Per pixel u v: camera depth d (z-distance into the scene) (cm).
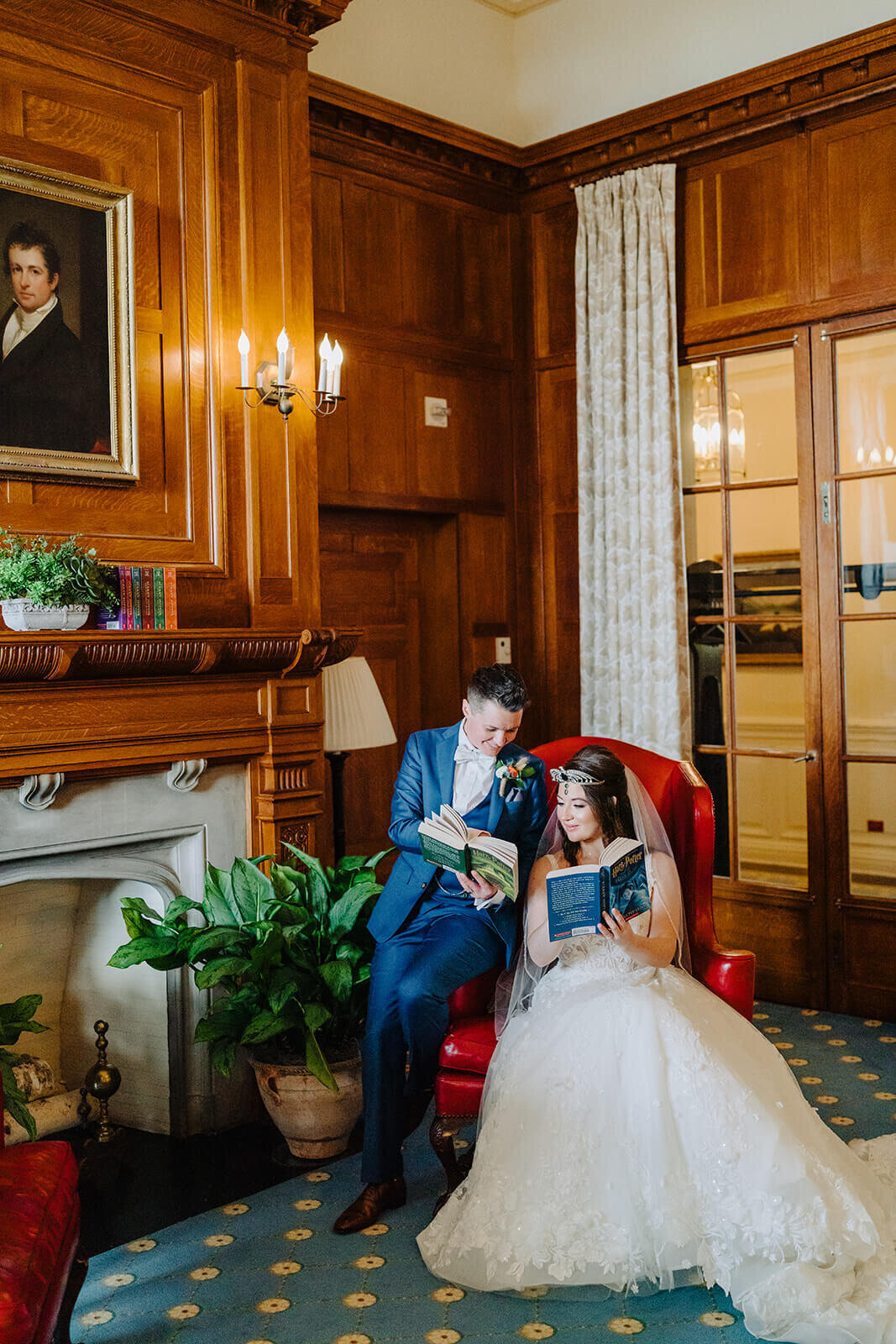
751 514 517
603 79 545
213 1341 263
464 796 338
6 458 339
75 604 338
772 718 514
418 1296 281
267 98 410
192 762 378
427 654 573
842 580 493
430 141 530
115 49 367
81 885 406
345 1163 361
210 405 395
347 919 352
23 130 347
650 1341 259
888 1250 273
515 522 591
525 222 583
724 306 517
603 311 541
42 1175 232
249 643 375
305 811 412
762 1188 265
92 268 361
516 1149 284
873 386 482
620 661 536
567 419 576
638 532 530
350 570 536
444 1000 314
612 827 316
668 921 312
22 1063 390
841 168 480
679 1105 275
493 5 561
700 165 521
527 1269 273
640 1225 272
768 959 515
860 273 478
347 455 509
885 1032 468
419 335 538
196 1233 316
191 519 391
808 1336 250
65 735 340
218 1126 390
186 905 360
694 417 531
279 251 413
